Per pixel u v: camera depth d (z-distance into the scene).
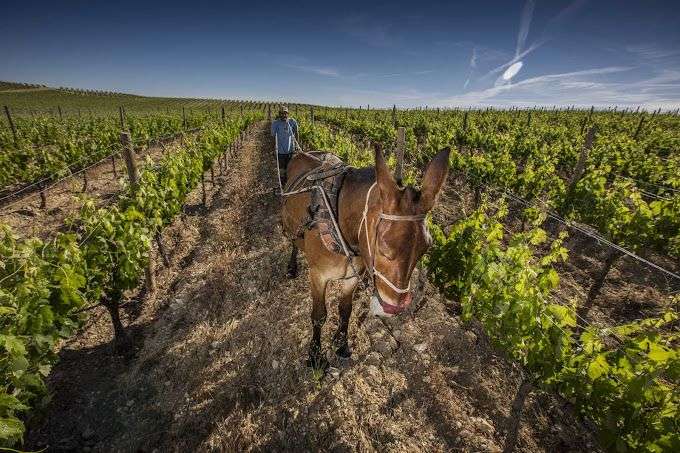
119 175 13.12
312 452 3.11
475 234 4.79
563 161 13.75
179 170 8.10
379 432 3.26
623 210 6.58
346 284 3.59
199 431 3.31
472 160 11.20
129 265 4.14
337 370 3.88
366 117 36.25
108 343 4.42
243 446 3.16
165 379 3.83
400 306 2.11
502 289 3.48
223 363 4.01
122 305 5.16
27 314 2.86
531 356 3.04
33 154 11.95
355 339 4.34
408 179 7.16
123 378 3.86
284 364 3.95
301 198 3.67
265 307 4.94
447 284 5.32
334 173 3.12
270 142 20.33
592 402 2.74
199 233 7.65
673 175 10.09
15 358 2.51
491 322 3.63
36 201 9.87
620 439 2.53
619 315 5.63
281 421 3.36
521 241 4.09
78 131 18.20
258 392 3.66
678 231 6.14
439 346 4.33
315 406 3.48
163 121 23.66
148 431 3.30
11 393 2.79
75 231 7.59
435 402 3.58
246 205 9.11
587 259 7.24
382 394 3.65
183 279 5.70
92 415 3.46
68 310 3.35
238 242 6.85
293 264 5.53
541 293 3.31
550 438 3.38
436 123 26.11
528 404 3.69
